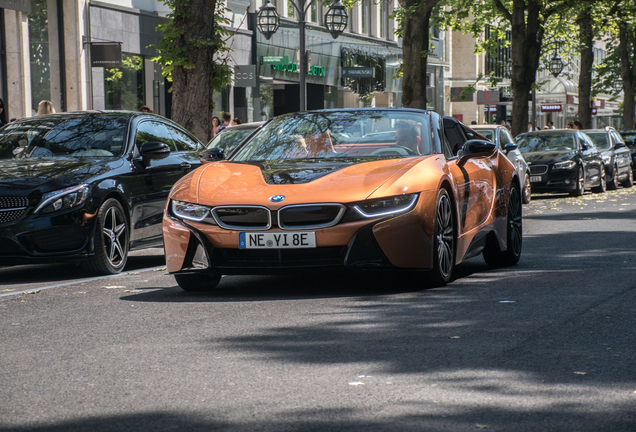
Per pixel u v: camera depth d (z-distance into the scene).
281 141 8.58
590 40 40.81
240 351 5.39
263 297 7.49
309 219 7.17
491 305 6.87
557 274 8.65
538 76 60.72
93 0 25.66
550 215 17.28
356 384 4.59
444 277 7.84
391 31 51.69
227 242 7.27
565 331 5.84
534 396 4.33
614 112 85.88
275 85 41.88
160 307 7.07
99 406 4.28
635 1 38.62
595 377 4.67
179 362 5.14
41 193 8.95
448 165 8.09
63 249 9.00
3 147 10.23
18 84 22.81
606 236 12.52
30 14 23.81
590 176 25.20
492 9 35.94
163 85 29.81
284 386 4.58
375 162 7.75
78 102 24.84
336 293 7.61
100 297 7.73
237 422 3.99
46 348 5.60
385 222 7.17
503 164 9.66
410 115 8.75
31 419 4.09
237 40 35.25
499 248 9.25
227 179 7.69
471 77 65.50
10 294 8.05
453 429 3.85
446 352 5.27
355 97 48.16
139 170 10.05
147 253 12.06
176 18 17.75
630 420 3.95
